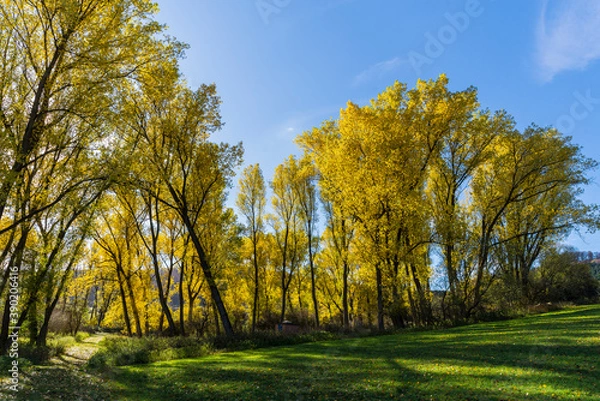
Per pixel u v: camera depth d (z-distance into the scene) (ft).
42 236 55.67
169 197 72.54
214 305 97.81
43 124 43.47
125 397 29.81
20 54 41.24
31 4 40.24
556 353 31.99
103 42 41.04
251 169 106.52
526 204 92.32
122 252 91.40
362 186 66.74
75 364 51.06
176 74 50.98
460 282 75.72
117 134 53.67
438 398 23.40
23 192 46.06
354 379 30.30
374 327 76.13
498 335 46.83
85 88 41.29
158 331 92.02
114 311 109.09
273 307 138.41
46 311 64.08
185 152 66.44
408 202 64.54
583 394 20.86
